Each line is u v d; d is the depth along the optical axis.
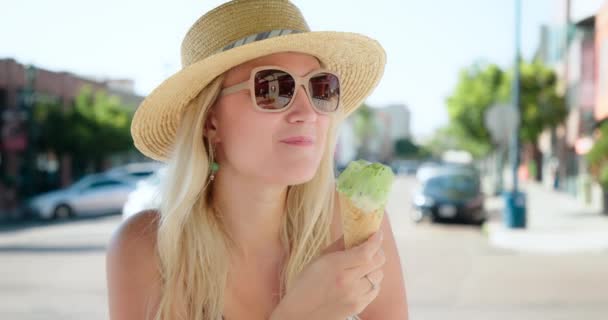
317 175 1.90
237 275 1.84
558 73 35.19
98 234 15.02
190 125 1.83
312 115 1.66
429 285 8.16
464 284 8.20
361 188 1.40
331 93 1.73
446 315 6.52
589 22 23.75
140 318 1.74
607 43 20.56
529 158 52.19
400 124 172.12
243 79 1.69
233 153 1.72
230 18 1.77
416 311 6.72
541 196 28.89
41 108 26.81
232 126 1.71
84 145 27.34
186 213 1.78
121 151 30.20
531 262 10.09
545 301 7.15
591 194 21.19
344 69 2.12
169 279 1.74
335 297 1.43
